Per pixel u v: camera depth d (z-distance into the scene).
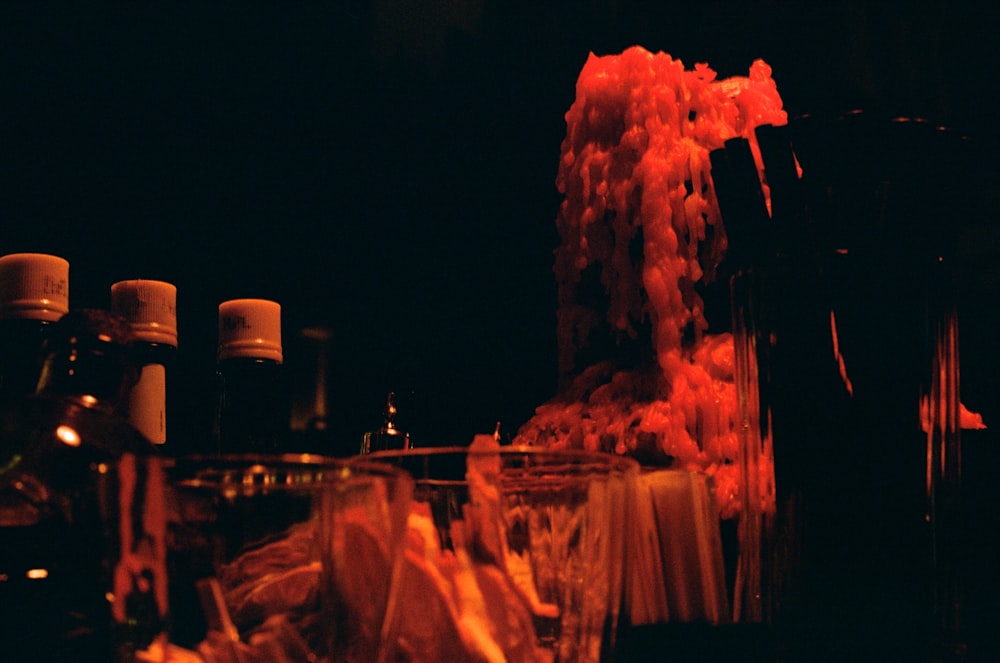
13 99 0.93
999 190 1.00
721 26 1.08
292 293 1.10
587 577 0.34
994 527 0.52
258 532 0.30
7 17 0.92
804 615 0.44
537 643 0.33
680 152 0.59
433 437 1.13
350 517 0.31
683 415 0.56
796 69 1.07
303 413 1.09
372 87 1.15
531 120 1.17
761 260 0.46
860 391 0.44
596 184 0.62
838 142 0.44
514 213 1.17
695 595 0.44
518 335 1.15
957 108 1.05
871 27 1.06
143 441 0.44
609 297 0.64
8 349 0.57
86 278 0.96
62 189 0.95
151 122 1.01
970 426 0.58
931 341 0.45
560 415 0.61
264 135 1.09
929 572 0.44
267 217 1.09
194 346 1.01
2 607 0.39
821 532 0.44
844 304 0.45
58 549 0.40
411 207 1.17
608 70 0.62
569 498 0.34
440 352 1.16
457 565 0.34
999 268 1.00
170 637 0.28
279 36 1.09
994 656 0.48
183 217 1.03
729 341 0.59
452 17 1.17
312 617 0.30
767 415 0.46
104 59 0.98
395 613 0.31
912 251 0.45
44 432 0.41
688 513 0.44
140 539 0.28
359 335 1.14
